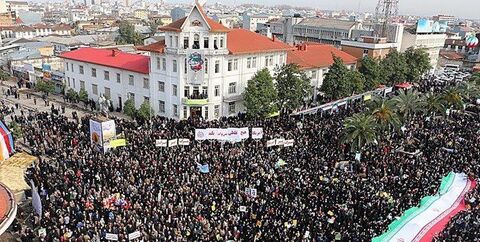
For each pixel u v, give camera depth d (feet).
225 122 173.78
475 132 164.55
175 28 177.58
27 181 105.81
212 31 178.09
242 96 198.80
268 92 178.29
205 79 185.26
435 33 376.27
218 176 112.88
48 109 209.05
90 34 479.82
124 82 210.59
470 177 123.03
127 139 140.36
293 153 131.13
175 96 187.83
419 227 98.78
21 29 472.85
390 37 325.83
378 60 262.67
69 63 236.63
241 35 208.54
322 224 92.79
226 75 192.95
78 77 234.38
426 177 118.83
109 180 107.04
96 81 224.53
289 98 189.57
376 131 149.07
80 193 100.68
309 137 150.51
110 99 219.82
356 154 132.46
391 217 99.50
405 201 106.63
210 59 182.91
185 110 187.62
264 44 209.97
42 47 330.34
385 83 261.03
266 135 148.97
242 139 142.92
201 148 132.98
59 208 93.56
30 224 95.30
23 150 137.28
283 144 137.39
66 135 144.97
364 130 137.59
